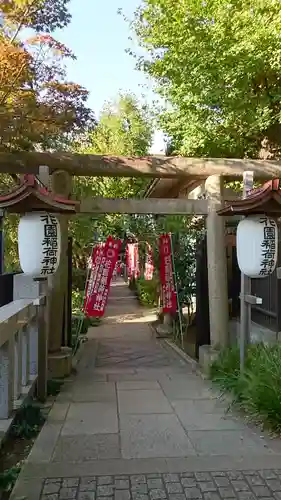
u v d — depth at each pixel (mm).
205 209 6219
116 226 15391
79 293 12531
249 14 6629
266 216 4625
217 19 6945
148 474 3088
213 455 3404
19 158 5762
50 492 2830
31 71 5680
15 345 3848
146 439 3730
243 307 4914
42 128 5992
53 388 5184
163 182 8664
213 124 7988
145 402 4781
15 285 4801
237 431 3906
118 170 5973
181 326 8477
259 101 7406
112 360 7285
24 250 4484
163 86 8828
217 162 6188
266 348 4836
